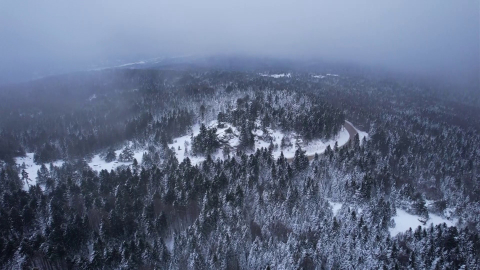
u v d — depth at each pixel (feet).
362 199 335.06
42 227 305.53
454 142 599.98
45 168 463.01
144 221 299.99
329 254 257.55
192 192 338.54
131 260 252.83
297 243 265.75
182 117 631.97
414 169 436.35
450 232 277.44
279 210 307.58
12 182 404.16
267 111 604.08
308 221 299.17
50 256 254.27
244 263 261.85
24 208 304.09
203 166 416.26
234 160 422.82
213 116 655.35
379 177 380.99
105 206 322.34
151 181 379.14
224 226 287.89
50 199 334.65
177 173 387.96
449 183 401.90
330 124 575.79
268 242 272.51
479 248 273.33
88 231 295.48
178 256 265.34
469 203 351.25
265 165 414.41
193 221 326.44
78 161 497.87
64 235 274.16
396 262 244.42
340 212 311.88
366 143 520.42
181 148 548.72
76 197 350.02
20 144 606.55
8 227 290.15
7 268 253.85
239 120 567.59
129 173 402.11
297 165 409.08
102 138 597.11
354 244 262.47
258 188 358.23
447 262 246.68
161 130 589.73
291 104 651.66
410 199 344.49
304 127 547.49
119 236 291.79
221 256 257.14
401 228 308.40
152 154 511.40
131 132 625.00
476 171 470.80
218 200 328.70
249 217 317.01
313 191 336.70
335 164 411.54
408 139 564.71
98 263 254.06
